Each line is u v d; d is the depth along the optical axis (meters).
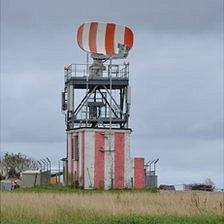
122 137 81.31
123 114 83.25
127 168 81.12
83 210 42.44
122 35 85.44
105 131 80.81
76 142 82.44
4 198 50.72
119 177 80.62
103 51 84.62
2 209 41.94
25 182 90.88
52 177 89.44
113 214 40.59
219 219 36.81
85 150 80.06
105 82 83.25
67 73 84.69
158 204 47.84
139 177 81.75
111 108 82.81
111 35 85.00
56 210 41.56
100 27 84.88
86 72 83.50
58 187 80.19
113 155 80.75
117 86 84.31
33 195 56.31
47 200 48.69
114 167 80.69
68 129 84.56
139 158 81.94
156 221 35.56
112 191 71.75
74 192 68.62
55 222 36.53
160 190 76.31
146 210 42.56
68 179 83.81
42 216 39.03
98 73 83.69
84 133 80.44
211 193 65.62
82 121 83.38
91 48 84.50
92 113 83.12
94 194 62.66
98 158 80.25
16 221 37.22
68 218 38.53
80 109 83.19
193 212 41.00
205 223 35.16
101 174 80.19
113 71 83.94
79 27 84.75
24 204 44.91
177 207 43.53
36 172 92.19
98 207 44.22
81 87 84.12
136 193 63.94
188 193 64.88
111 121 82.25
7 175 147.88
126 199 53.81
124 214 40.56
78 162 81.50
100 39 84.75
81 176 80.31
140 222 35.16
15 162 150.88
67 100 84.00
